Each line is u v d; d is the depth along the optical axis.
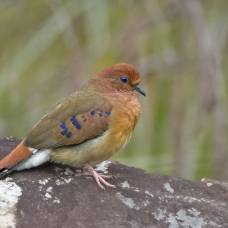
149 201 10.95
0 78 15.84
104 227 10.44
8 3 16.19
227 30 16.02
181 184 11.43
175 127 15.14
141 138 15.20
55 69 15.95
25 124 16.08
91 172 11.30
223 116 15.01
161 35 15.65
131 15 15.70
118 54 15.45
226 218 10.81
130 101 11.65
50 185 10.97
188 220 10.70
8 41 16.25
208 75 15.05
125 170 11.72
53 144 11.18
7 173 11.07
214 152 15.03
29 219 10.38
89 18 15.54
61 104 11.46
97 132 11.29
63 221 10.44
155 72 15.48
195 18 15.40
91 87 11.83
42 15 16.16
